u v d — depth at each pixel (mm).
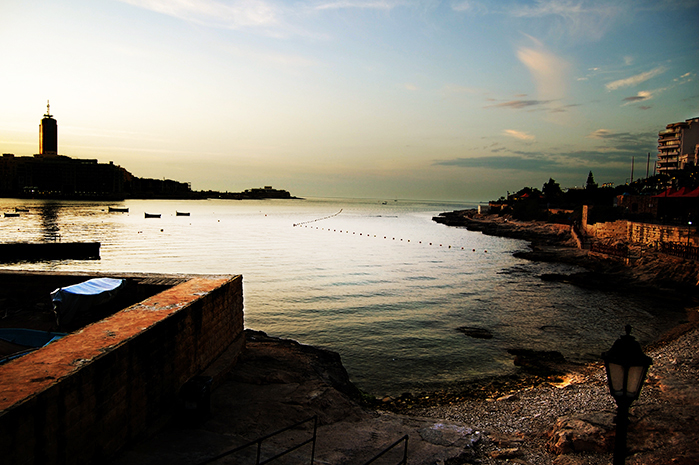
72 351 7391
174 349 9812
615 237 65188
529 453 10602
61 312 12039
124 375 7824
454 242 90562
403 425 12148
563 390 17203
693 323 28172
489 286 42594
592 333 27000
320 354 18359
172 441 8594
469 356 22828
